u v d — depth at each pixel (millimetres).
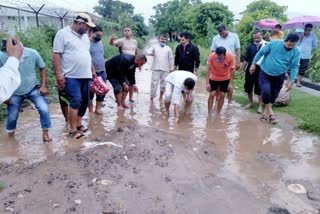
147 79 12414
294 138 5641
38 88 5324
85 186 3633
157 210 3301
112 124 6250
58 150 4855
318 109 7145
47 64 9125
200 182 3883
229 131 5961
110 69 7227
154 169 4051
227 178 4051
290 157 4828
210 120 6652
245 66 7637
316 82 10547
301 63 9930
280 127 6215
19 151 4828
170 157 4391
